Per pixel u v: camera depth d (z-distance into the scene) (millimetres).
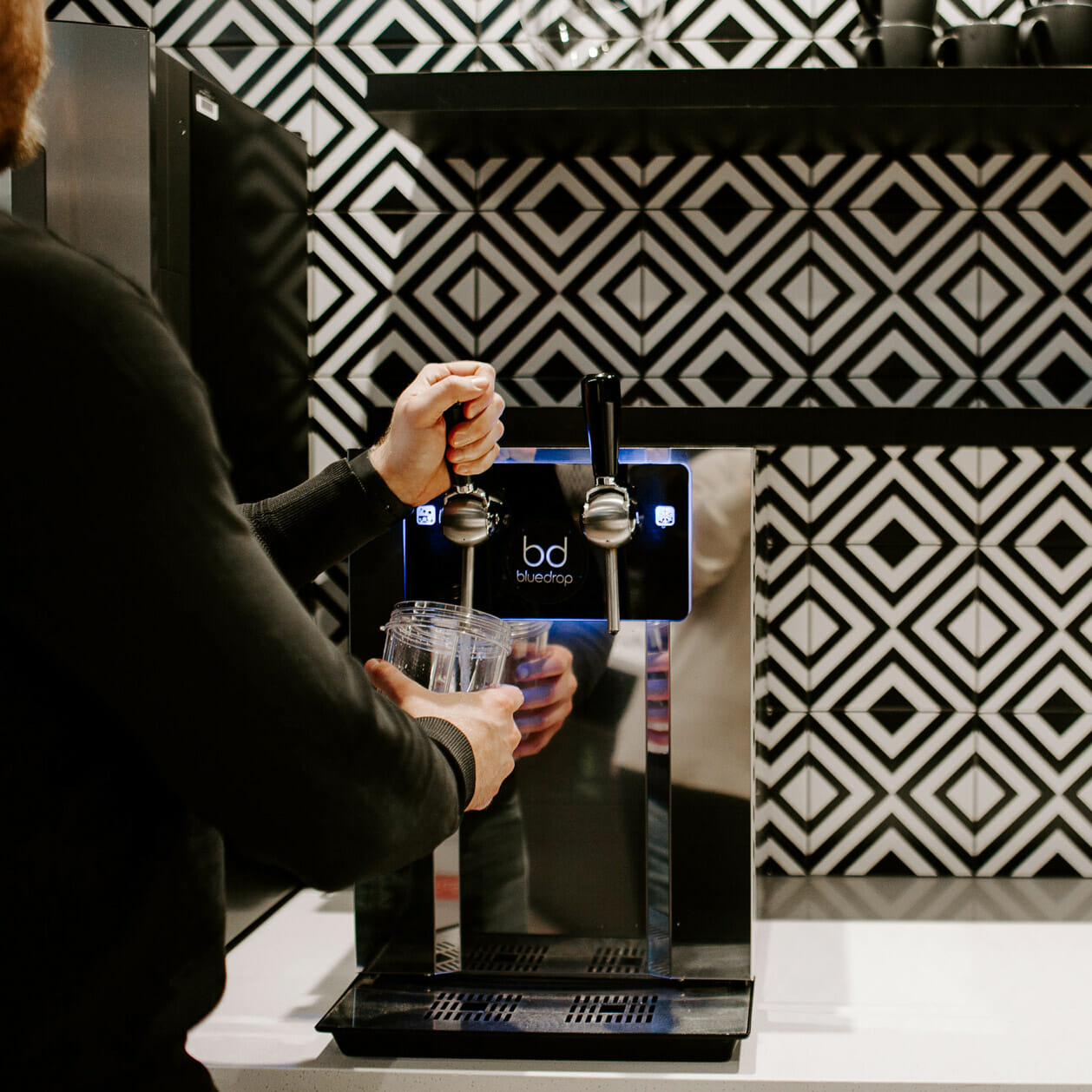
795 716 1307
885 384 1284
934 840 1297
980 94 990
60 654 388
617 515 791
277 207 1231
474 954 896
